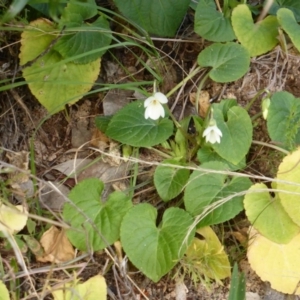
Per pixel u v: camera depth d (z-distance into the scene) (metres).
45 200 0.25
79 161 0.27
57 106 0.25
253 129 0.27
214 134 0.24
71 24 0.26
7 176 0.25
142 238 0.23
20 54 0.27
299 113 0.26
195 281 0.23
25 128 0.27
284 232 0.23
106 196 0.26
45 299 0.23
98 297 0.22
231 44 0.27
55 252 0.23
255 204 0.23
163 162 0.25
